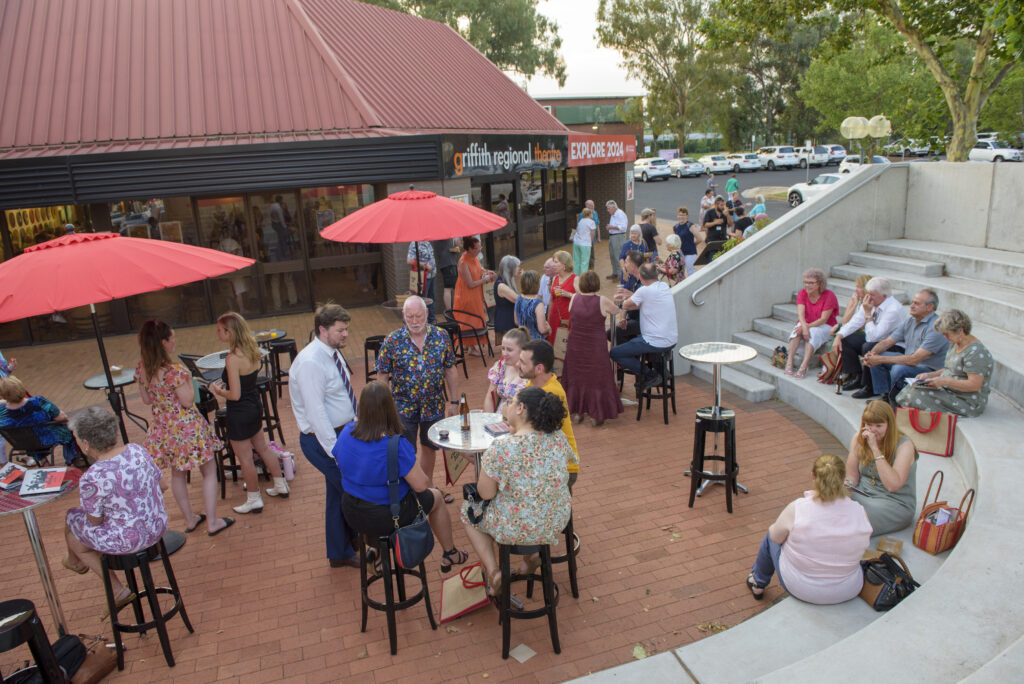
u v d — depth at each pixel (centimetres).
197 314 1373
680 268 1206
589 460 707
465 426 510
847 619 432
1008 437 583
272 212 1363
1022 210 923
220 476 674
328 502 531
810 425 771
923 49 1335
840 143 6328
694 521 585
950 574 423
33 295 441
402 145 1290
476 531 452
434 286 1242
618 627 459
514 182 1848
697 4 5638
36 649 390
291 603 505
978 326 810
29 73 1297
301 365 506
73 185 1179
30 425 639
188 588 528
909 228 1086
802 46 5972
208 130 1263
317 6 1636
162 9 1453
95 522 423
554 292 830
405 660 439
